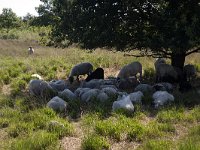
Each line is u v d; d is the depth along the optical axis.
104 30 13.34
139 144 7.45
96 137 7.40
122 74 13.49
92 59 21.20
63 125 8.21
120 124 8.19
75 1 13.87
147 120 9.12
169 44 12.38
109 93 11.27
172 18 12.61
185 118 9.00
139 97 10.70
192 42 11.90
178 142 7.21
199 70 16.98
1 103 10.89
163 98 10.45
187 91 12.41
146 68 17.27
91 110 9.68
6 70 17.39
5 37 45.19
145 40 13.56
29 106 10.27
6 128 8.60
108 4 13.41
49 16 15.48
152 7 13.76
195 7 12.73
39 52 28.81
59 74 17.27
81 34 13.70
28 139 7.31
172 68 13.59
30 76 15.34
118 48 13.94
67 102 10.62
